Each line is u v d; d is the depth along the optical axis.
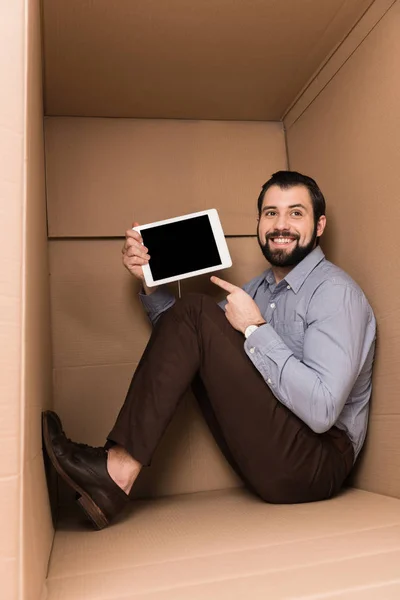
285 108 1.73
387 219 1.21
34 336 0.77
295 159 1.71
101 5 1.22
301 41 1.40
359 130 1.32
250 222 1.72
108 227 1.63
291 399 1.13
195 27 1.31
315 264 1.34
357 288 1.24
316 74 1.53
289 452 1.18
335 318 1.19
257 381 1.18
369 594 0.63
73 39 1.33
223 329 1.19
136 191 1.66
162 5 1.23
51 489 1.18
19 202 0.62
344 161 1.40
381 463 1.24
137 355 1.59
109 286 1.61
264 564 0.75
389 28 1.19
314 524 0.97
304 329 1.29
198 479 1.54
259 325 1.19
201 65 1.47
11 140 0.63
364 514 1.03
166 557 0.82
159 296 1.52
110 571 0.76
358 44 1.31
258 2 1.24
